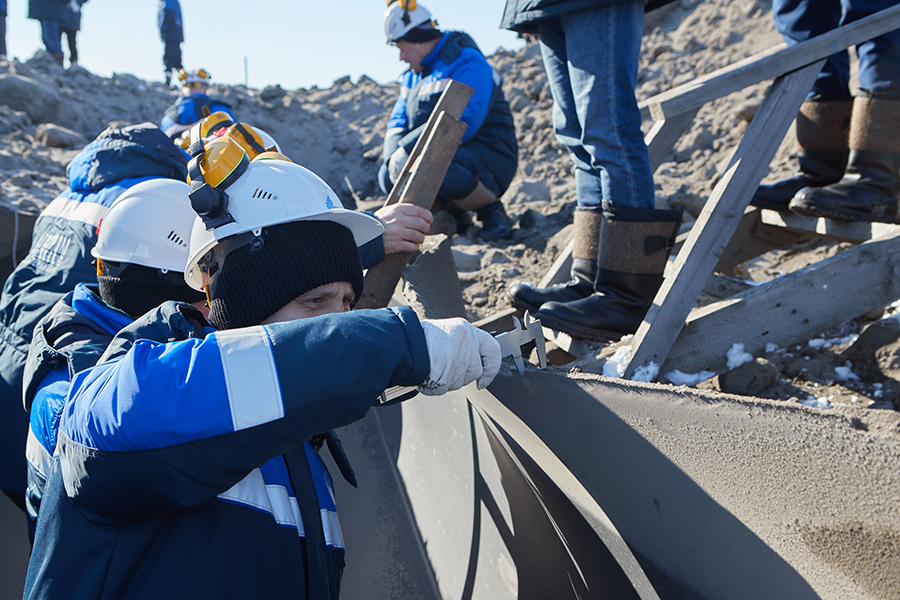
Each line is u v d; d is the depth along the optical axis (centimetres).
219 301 89
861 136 165
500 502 154
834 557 64
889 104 158
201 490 71
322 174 720
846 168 185
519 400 116
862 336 155
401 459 242
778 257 279
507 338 108
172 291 124
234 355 71
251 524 83
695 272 150
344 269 90
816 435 63
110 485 71
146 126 190
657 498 88
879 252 152
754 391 153
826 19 189
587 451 101
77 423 72
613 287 167
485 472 160
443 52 379
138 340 81
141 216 122
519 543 147
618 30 158
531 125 568
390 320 79
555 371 104
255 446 70
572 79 169
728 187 151
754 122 155
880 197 164
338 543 100
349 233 93
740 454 72
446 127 158
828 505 64
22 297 167
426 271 174
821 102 191
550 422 108
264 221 85
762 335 154
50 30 936
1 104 714
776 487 69
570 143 187
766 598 75
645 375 147
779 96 153
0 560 195
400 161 395
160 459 69
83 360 89
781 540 70
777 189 203
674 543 89
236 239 87
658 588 98
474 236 409
